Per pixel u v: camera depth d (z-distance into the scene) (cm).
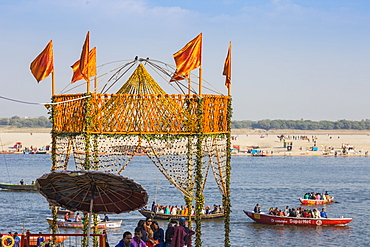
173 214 5444
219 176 2884
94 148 2602
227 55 2864
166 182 9619
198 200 2697
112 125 2492
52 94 2697
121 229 5100
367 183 10156
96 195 1880
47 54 2689
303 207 6875
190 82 2650
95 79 2734
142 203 1877
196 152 2639
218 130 2778
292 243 4694
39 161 15450
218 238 4753
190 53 2597
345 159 18438
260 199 7581
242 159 18075
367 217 6088
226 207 2933
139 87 2592
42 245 2784
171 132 2539
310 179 10825
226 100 2817
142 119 2506
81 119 2506
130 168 13238
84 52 2459
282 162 16462
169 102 2533
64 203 1900
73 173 1753
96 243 2683
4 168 12812
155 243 2114
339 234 5091
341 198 7862
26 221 5472
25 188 8119
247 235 4962
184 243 2127
